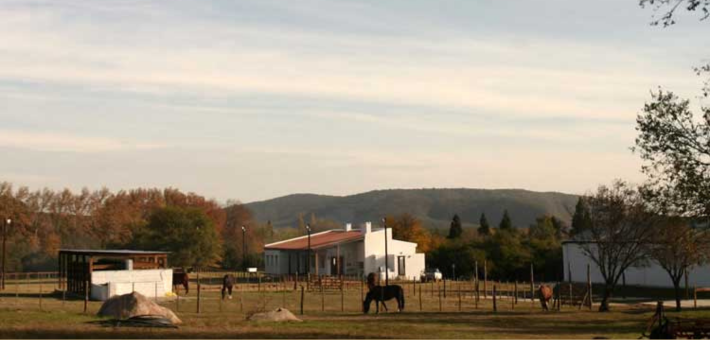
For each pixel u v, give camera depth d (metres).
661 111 29.69
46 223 101.50
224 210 137.62
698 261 42.47
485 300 52.62
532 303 48.25
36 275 90.62
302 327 29.88
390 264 84.44
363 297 54.38
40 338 23.78
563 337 27.86
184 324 30.12
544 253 85.44
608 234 45.38
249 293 58.41
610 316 39.38
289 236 143.00
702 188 28.55
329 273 85.56
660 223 41.91
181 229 98.25
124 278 52.12
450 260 89.69
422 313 40.75
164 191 135.25
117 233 108.25
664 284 65.19
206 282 75.12
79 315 33.47
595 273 72.25
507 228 113.94
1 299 49.31
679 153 29.36
